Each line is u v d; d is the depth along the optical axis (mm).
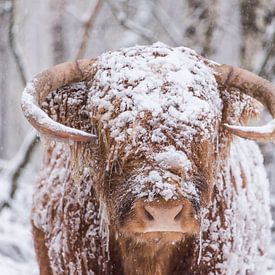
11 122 37250
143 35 24828
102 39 32969
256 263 11289
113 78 9883
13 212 19734
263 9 22969
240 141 11672
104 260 10484
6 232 18828
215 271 10555
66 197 10719
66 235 10664
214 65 10523
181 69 9859
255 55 22875
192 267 10484
